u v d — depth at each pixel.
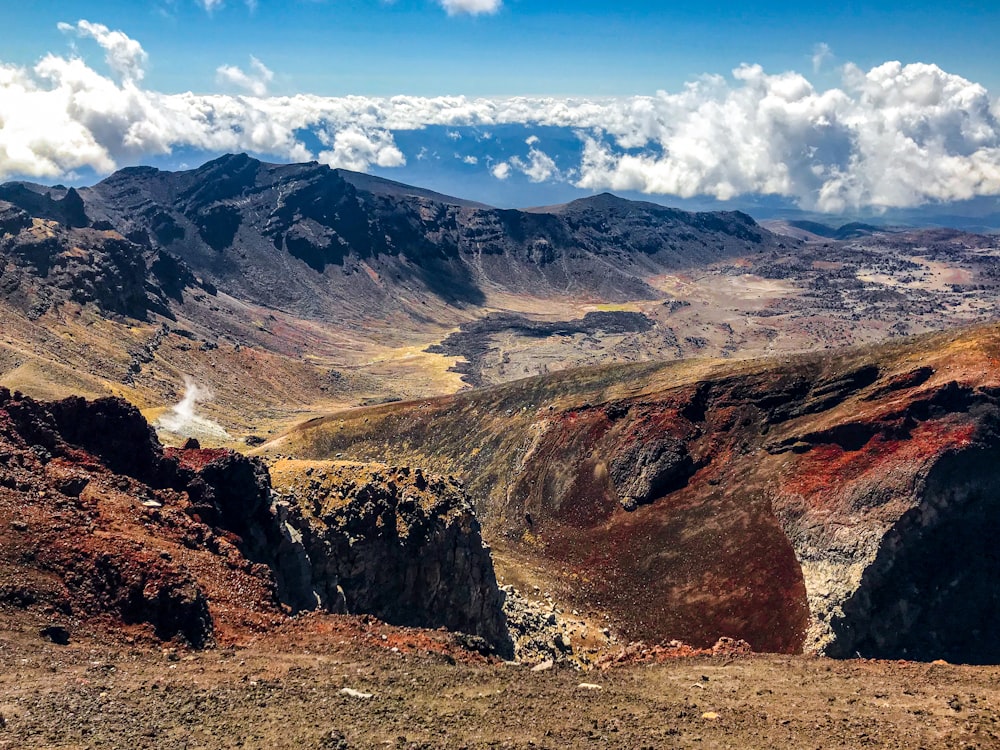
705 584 104.44
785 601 96.94
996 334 117.75
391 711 34.25
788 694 41.28
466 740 31.58
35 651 36.09
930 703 38.53
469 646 51.22
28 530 43.28
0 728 28.67
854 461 106.88
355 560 73.94
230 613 46.28
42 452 53.91
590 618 100.62
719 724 35.69
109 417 60.56
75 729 29.50
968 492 96.12
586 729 33.84
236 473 63.31
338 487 77.31
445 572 78.88
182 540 52.03
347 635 47.25
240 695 34.69
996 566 91.06
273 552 62.12
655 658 60.09
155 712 31.89
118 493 54.09
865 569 92.12
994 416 101.06
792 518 105.69
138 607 42.19
